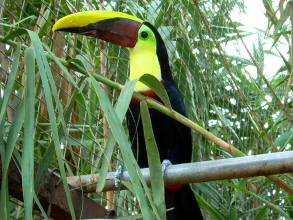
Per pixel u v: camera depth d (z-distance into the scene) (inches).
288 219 83.0
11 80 46.9
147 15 121.9
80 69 60.0
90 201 76.8
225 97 152.3
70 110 52.0
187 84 128.0
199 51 139.9
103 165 43.5
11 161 57.8
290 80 68.3
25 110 43.3
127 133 117.6
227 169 64.2
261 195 129.0
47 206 67.6
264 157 62.8
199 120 125.3
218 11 136.0
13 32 54.8
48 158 47.8
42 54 46.4
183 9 130.3
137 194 39.6
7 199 41.5
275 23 75.2
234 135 143.3
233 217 107.1
